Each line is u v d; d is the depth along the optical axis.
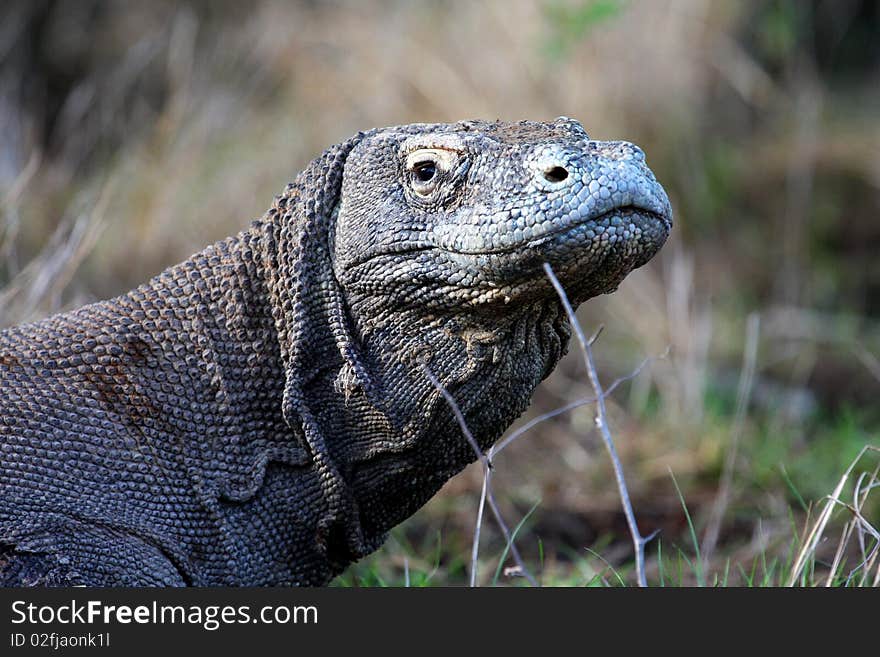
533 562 12.28
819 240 23.47
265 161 19.38
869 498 12.58
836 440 15.08
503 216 6.94
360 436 7.88
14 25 23.75
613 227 6.86
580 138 7.39
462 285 7.19
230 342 7.94
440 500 13.68
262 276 7.98
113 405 7.79
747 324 20.09
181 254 17.55
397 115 20.08
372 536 8.30
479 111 19.88
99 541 7.52
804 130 25.33
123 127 20.50
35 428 7.64
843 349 19.56
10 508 7.45
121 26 24.05
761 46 25.58
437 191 7.29
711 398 16.83
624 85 20.94
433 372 7.55
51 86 24.31
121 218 18.05
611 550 12.59
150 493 7.74
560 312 7.51
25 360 7.84
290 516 8.02
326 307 7.81
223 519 7.84
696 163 21.83
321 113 20.36
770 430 15.61
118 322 7.96
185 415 7.85
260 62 21.84
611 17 19.31
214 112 20.39
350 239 7.62
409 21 21.22
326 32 21.70
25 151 19.45
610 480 14.60
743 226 22.84
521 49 20.23
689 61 22.16
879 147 25.78
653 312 18.50
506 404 7.68
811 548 9.12
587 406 16.67
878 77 34.16
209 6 23.69
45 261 12.39
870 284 22.81
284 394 7.82
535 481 14.54
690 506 13.69
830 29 34.78
